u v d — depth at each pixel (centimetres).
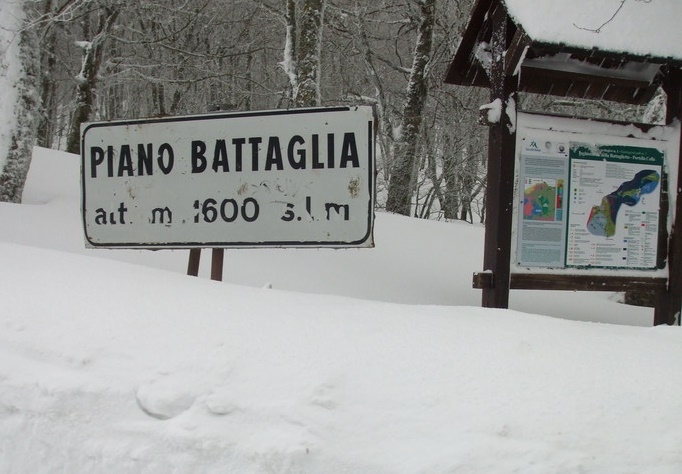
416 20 1388
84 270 374
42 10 948
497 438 217
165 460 231
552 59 464
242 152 382
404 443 218
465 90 1667
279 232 374
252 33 1933
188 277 388
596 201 441
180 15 1636
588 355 265
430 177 1773
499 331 290
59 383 261
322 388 239
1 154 759
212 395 242
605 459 211
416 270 659
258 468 219
